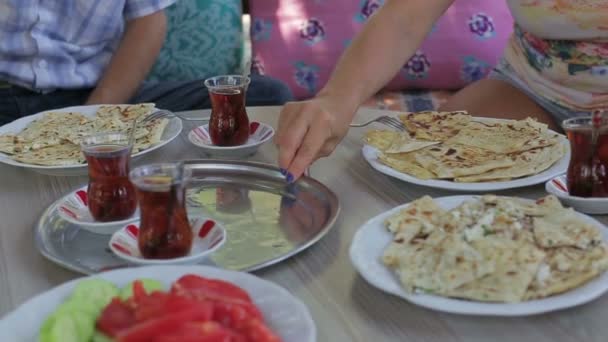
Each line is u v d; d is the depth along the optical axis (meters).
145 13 2.11
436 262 0.81
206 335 0.59
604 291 0.77
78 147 1.39
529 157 1.22
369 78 1.29
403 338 0.75
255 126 1.44
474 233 0.86
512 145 1.27
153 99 2.18
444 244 0.83
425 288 0.77
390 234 0.92
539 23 1.61
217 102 1.33
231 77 1.37
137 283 0.70
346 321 0.78
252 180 1.20
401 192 1.15
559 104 1.67
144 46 2.10
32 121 1.58
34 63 2.00
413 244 0.87
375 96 2.64
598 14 1.51
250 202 1.12
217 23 2.58
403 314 0.80
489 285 0.77
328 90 1.27
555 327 0.76
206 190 1.17
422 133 1.36
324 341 0.75
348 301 0.83
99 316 0.68
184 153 1.37
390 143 1.31
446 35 2.59
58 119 1.54
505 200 0.95
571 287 0.78
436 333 0.76
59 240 1.00
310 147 1.12
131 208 1.03
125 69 2.08
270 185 1.18
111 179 1.00
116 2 2.07
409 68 2.62
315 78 2.60
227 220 1.05
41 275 0.90
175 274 0.79
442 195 1.13
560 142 1.28
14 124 1.55
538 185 1.16
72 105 2.12
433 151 1.26
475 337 0.75
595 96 1.62
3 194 1.20
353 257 0.85
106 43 2.15
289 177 1.10
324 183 1.20
